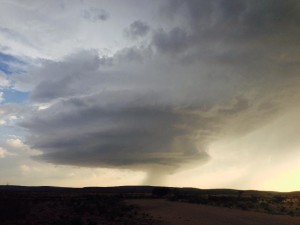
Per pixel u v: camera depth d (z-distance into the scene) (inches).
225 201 2145.7
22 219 1023.6
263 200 2241.6
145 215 1278.3
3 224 925.2
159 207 1672.0
